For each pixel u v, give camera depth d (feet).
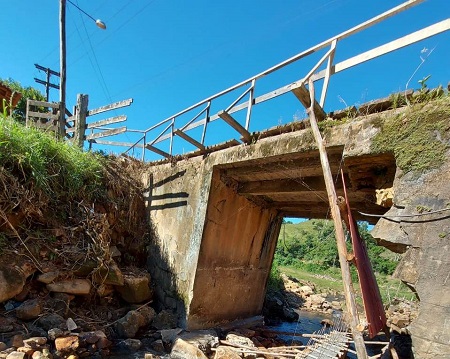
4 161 17.24
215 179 19.49
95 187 22.97
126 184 25.94
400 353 20.75
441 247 8.98
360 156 11.64
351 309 8.59
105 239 20.45
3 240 16.20
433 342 8.55
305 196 19.49
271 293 40.19
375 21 11.36
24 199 17.43
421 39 10.36
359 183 13.32
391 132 10.84
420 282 9.19
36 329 14.99
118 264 22.88
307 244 92.89
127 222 24.71
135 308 20.01
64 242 18.69
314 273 76.95
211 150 20.22
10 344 13.44
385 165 12.08
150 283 23.09
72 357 13.94
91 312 18.35
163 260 22.61
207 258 19.60
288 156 15.12
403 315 31.68
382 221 10.56
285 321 32.19
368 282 11.35
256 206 22.57
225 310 21.56
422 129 10.09
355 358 20.59
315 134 11.82
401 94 11.09
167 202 23.68
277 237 25.89
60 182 20.17
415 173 9.96
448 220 8.98
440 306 8.66
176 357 15.98
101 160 25.58
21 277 15.92
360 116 12.26
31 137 19.30
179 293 20.04
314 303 44.62
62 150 21.01
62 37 31.40
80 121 29.30
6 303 15.52
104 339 15.74
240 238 21.86
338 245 9.40
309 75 13.26
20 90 52.90
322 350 18.07
